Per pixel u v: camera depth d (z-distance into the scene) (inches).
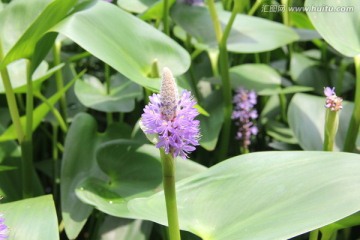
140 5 38.3
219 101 34.0
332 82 38.6
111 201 24.4
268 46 33.4
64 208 26.1
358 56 26.7
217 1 45.0
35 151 39.0
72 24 23.8
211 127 32.3
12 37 28.0
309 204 17.1
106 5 26.5
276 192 18.2
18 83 31.4
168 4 34.4
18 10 28.6
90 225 30.5
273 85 34.9
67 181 27.7
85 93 34.9
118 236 26.3
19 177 29.6
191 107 16.1
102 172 28.3
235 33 34.9
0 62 24.7
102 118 41.0
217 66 37.8
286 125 35.6
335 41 26.8
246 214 18.1
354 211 16.1
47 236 19.5
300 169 18.7
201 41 35.8
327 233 21.7
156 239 30.5
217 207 18.9
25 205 21.0
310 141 29.9
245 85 34.5
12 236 19.5
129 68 24.2
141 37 26.8
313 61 39.8
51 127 39.5
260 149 37.0
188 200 19.5
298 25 41.8
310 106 31.6
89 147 29.6
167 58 27.0
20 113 36.7
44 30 24.3
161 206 20.5
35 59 26.0
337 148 30.2
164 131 15.4
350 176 17.6
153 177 26.3
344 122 31.6
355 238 31.9
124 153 27.3
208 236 18.0
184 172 26.0
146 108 15.9
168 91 15.6
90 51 22.6
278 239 15.8
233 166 20.2
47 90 37.4
